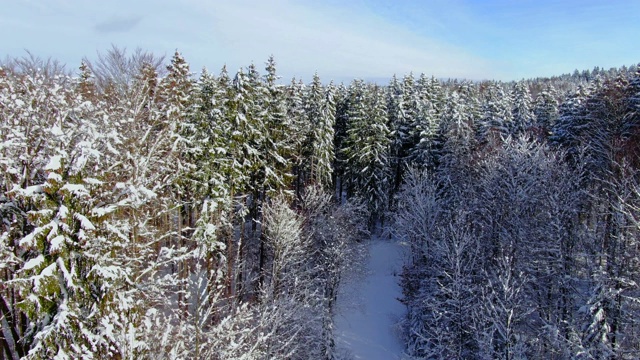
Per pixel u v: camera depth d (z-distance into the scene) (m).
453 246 23.67
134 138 13.12
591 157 30.86
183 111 19.78
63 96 11.73
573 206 23.33
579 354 17.09
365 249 37.12
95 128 10.09
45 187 8.57
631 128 31.05
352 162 41.91
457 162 35.28
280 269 24.36
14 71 13.78
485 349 18.73
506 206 25.25
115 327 10.09
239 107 26.16
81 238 8.78
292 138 32.88
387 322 30.33
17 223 10.36
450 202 33.44
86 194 8.84
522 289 20.75
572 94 42.12
